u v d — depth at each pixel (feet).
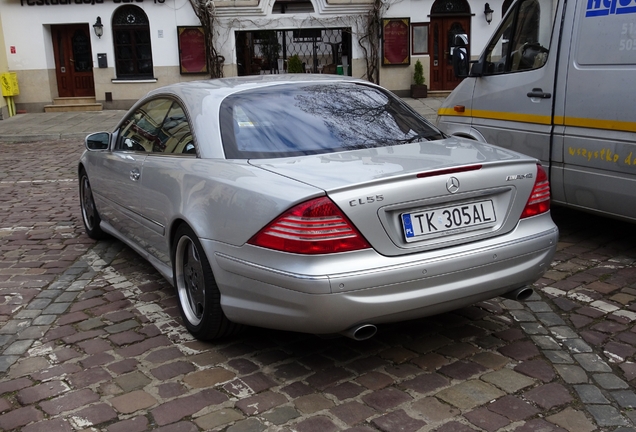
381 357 12.14
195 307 13.19
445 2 69.67
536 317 13.78
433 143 12.99
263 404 10.60
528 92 19.17
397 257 10.50
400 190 10.47
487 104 20.84
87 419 10.33
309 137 12.70
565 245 18.78
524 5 19.47
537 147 19.02
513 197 11.63
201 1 67.46
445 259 10.69
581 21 17.44
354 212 10.20
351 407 10.42
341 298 10.07
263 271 10.64
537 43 18.97
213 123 13.19
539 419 9.92
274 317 10.84
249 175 11.47
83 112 68.90
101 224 19.74
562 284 15.67
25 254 19.86
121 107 70.03
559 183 18.58
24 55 68.85
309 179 10.70
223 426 10.00
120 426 10.09
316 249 10.07
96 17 68.18
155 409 10.55
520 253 11.49
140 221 15.66
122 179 16.62
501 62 20.42
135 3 67.97
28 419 10.40
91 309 15.07
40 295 16.11
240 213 11.09
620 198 16.90
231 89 14.14
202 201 12.14
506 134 20.13
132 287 16.48
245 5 68.03
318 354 12.35
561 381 11.05
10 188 31.30
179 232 13.17
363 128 13.21
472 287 11.02
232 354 12.46
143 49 69.56
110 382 11.51
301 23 69.10
